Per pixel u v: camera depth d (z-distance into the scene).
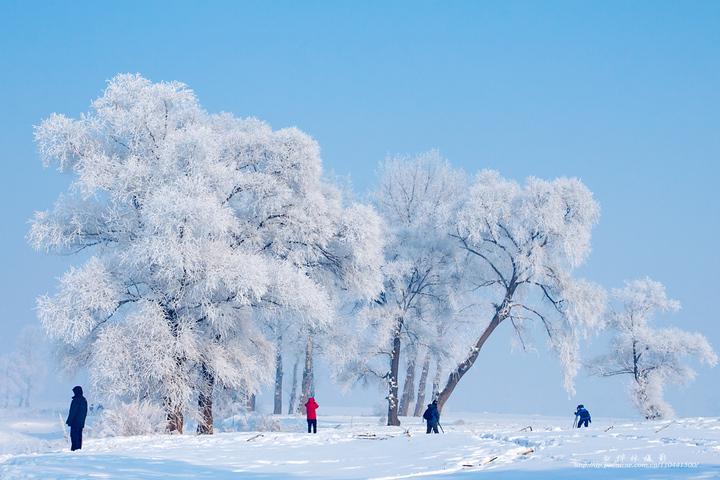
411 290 56.34
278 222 46.56
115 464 21.55
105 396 38.41
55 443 36.66
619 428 34.69
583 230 54.41
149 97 43.28
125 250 41.53
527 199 54.97
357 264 48.91
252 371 43.97
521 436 29.84
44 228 41.06
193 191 39.56
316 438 33.22
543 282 55.41
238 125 51.12
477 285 57.78
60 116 42.66
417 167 63.50
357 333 53.78
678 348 64.31
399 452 25.36
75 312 38.41
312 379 66.00
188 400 39.59
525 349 56.56
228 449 27.81
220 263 39.41
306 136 46.81
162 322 38.78
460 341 56.31
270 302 43.59
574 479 14.82
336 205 49.31
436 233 57.47
